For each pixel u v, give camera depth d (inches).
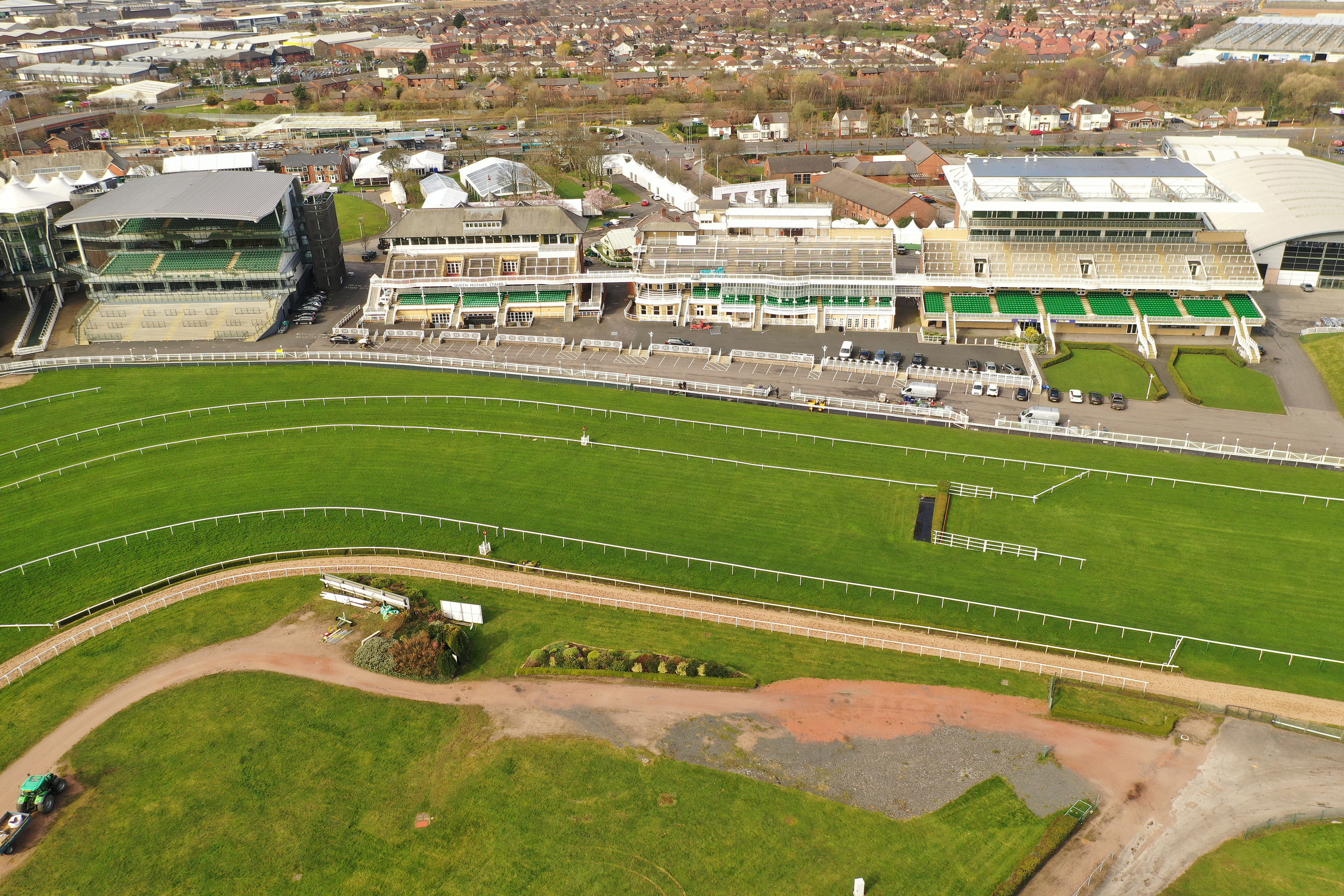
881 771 3161.9
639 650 3737.7
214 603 4079.7
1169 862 2824.8
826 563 4298.7
